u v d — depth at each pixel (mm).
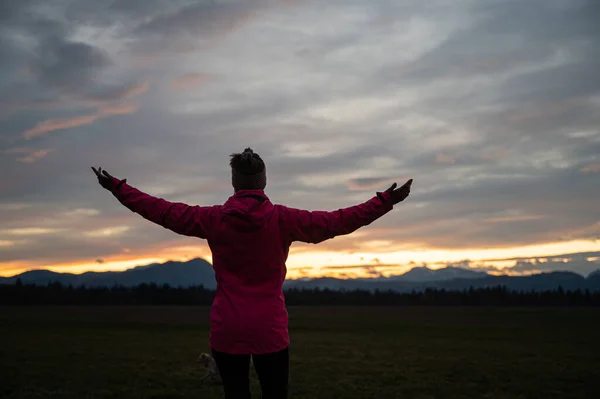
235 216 3061
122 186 3289
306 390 15398
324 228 3141
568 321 77938
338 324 70250
